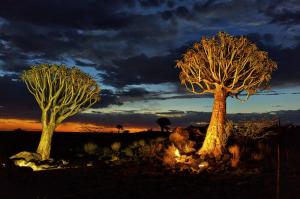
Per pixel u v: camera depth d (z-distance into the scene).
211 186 12.77
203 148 17.67
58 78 21.80
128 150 21.73
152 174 15.23
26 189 12.74
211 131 17.67
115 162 18.95
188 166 16.52
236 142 18.97
